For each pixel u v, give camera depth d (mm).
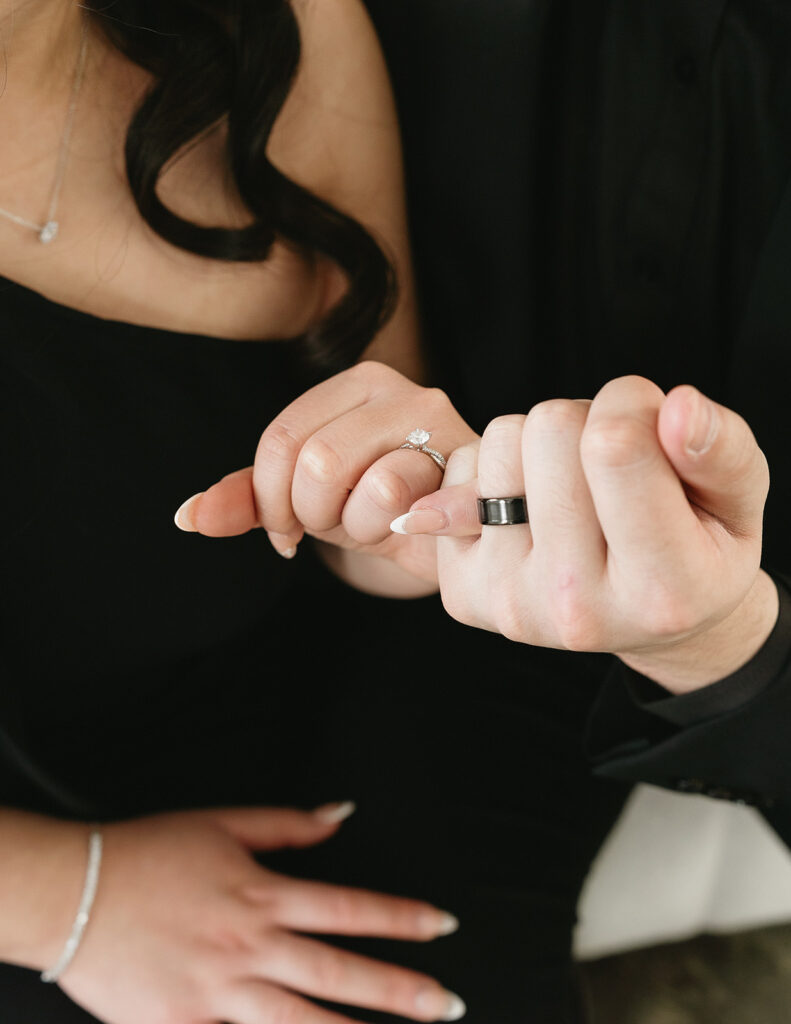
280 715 934
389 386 680
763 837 1006
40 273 777
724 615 601
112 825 831
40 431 771
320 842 873
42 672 809
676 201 850
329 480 644
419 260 899
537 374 898
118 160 783
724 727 696
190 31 768
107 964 794
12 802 837
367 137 863
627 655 672
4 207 765
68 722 843
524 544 599
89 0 747
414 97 877
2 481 768
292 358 832
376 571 848
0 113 752
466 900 856
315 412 668
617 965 1035
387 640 967
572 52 853
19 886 794
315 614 958
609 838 1000
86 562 789
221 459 808
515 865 881
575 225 872
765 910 1012
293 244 821
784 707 681
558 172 868
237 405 812
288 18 787
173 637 828
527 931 867
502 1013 829
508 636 607
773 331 811
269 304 828
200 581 816
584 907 985
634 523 556
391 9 875
